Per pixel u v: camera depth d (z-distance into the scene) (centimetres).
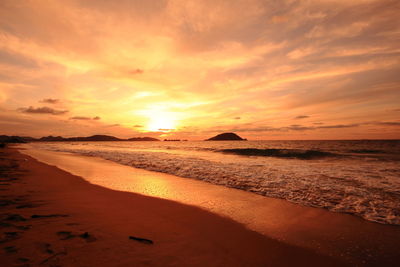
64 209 496
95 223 416
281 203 589
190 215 490
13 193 630
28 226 377
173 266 280
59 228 376
